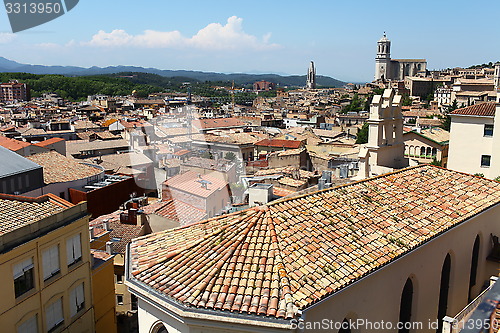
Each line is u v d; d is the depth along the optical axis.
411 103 192.00
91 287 28.58
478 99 150.00
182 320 13.34
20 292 23.09
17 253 22.64
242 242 15.36
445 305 22.03
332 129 124.06
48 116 161.25
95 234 34.34
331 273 14.41
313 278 13.94
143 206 35.97
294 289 13.25
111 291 31.73
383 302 16.70
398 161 27.14
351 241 16.47
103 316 30.78
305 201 18.38
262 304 12.88
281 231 15.75
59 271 25.75
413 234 18.11
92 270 29.44
